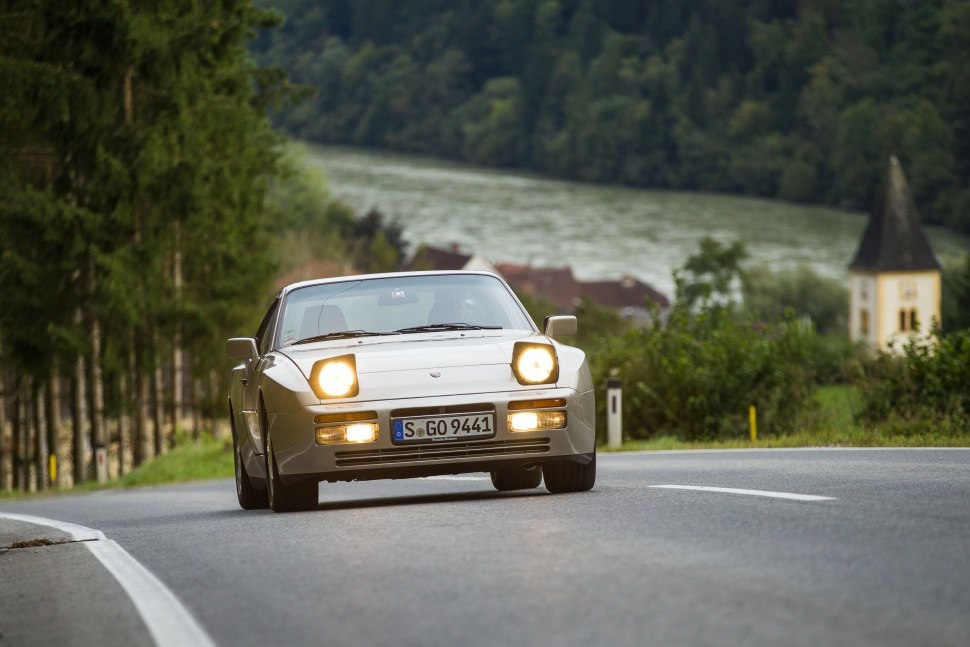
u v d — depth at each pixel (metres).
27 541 26.14
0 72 89.75
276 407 25.20
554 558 16.62
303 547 19.98
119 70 93.44
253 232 116.50
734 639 11.52
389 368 25.30
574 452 25.38
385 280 28.89
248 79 114.81
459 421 24.83
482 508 23.52
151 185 96.12
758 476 27.06
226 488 55.84
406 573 16.42
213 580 17.78
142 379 113.56
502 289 28.88
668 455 44.25
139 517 34.53
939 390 50.91
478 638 12.31
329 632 13.30
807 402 59.50
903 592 13.23
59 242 94.19
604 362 66.06
